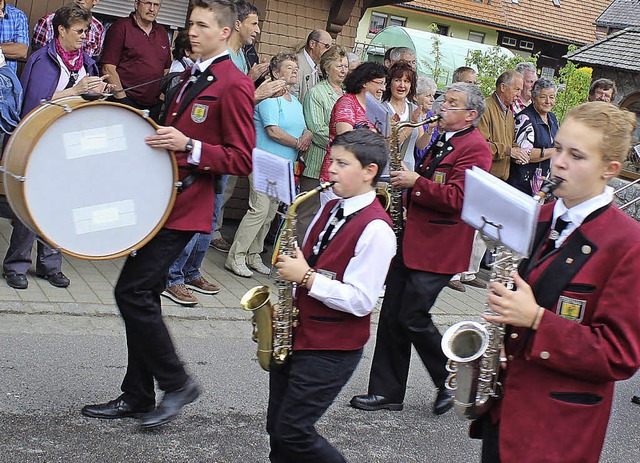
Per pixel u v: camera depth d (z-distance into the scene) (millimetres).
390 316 5012
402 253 4910
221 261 7582
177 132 3881
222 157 3979
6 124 5797
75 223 3777
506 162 8156
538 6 29797
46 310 5699
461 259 4883
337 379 3377
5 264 6020
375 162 3340
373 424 4887
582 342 2543
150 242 4023
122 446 4102
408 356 5094
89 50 6945
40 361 4961
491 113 8016
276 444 3504
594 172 2576
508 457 2684
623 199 11344
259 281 7223
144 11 7020
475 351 2910
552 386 2650
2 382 4598
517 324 2590
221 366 5383
